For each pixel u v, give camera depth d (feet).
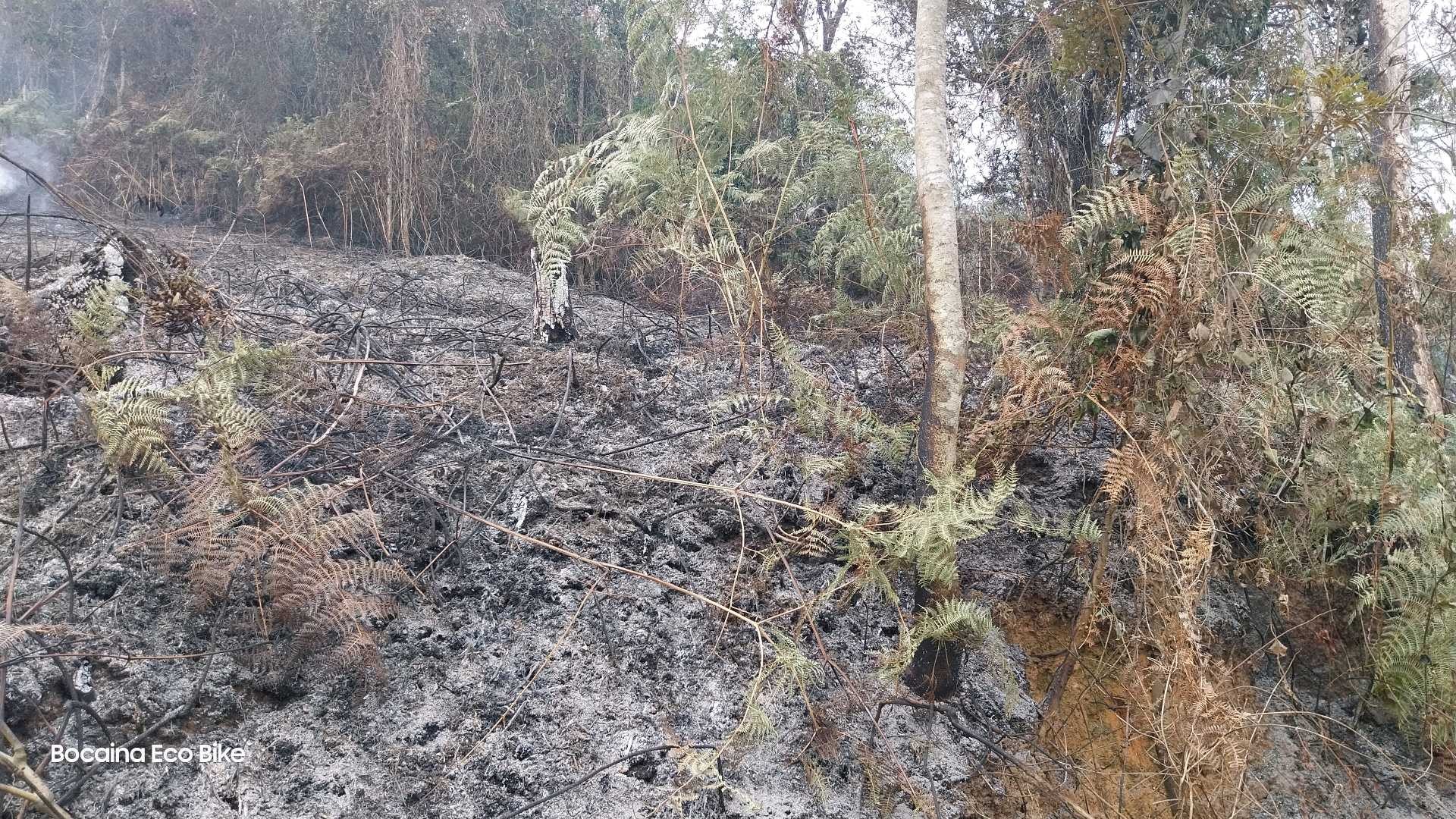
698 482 9.18
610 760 6.78
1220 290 7.56
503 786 6.47
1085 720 8.03
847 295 13.66
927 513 6.92
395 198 20.52
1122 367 7.24
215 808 5.87
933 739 7.55
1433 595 7.69
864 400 11.03
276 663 6.61
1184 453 7.46
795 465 9.55
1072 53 9.69
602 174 10.33
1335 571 8.63
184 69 26.05
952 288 7.37
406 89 20.81
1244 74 10.91
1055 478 9.86
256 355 7.64
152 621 6.64
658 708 7.27
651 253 11.85
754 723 6.59
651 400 11.26
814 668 7.40
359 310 13.50
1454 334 8.81
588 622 7.69
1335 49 12.14
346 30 23.71
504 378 11.22
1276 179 8.40
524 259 20.12
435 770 6.44
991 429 8.00
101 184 22.38
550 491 8.77
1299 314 8.14
